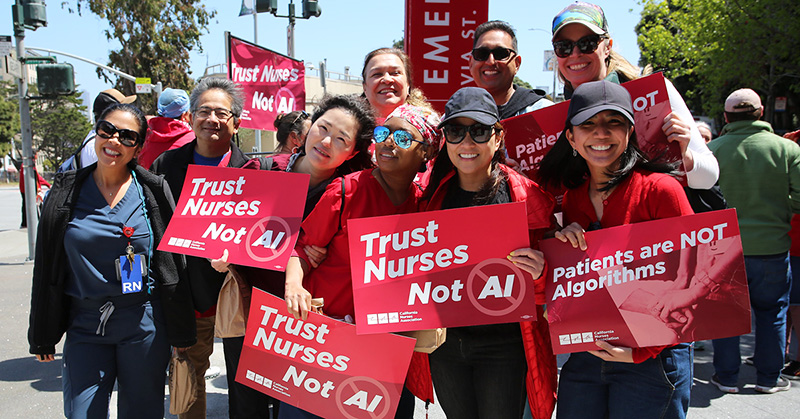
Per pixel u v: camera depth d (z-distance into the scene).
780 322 4.18
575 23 2.78
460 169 2.32
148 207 2.80
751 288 4.20
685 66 24.00
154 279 2.78
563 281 2.20
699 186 2.56
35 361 5.12
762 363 4.22
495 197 2.34
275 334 2.49
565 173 2.38
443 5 4.16
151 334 2.76
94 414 2.61
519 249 2.18
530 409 2.69
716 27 17.83
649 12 22.08
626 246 2.14
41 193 13.58
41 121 61.78
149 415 2.81
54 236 2.64
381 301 2.24
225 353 3.04
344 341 2.38
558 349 2.19
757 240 4.10
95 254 2.67
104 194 2.76
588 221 2.32
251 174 2.65
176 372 2.90
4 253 11.48
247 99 8.09
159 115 4.50
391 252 2.26
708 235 2.06
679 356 2.21
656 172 2.22
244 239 2.57
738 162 4.17
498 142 2.39
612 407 2.28
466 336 2.42
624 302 2.13
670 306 2.09
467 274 2.22
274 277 2.83
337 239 2.51
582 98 2.16
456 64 4.20
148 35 29.02
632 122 2.14
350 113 2.70
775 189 4.07
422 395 2.69
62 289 2.68
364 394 2.37
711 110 20.98
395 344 2.31
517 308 2.19
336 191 2.47
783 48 16.23
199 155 3.49
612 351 2.12
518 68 3.59
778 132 18.52
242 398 3.02
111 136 2.66
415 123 2.46
